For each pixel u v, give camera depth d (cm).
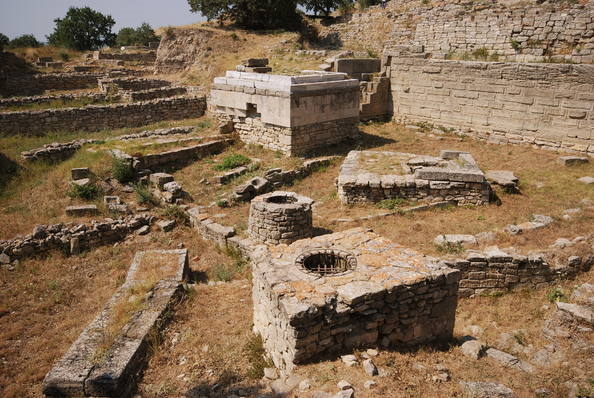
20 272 915
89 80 2816
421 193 1130
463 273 793
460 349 567
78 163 1355
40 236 995
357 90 1678
